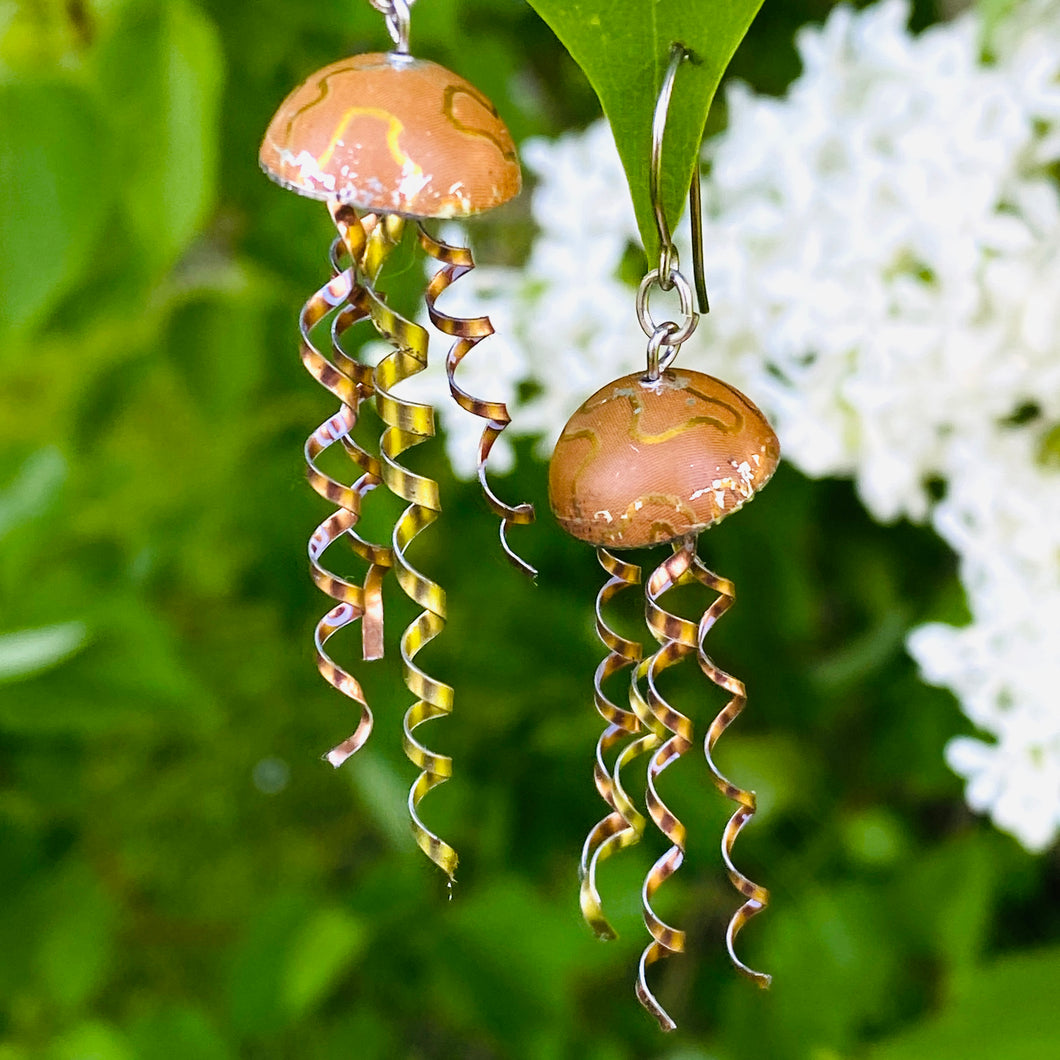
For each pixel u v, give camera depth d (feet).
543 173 1.19
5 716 1.31
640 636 1.48
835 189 1.15
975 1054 1.27
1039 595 1.16
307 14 1.32
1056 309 1.12
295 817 1.77
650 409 0.97
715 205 1.19
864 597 1.61
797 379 1.15
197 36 1.18
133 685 1.32
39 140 1.14
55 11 1.21
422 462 1.48
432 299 0.95
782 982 1.45
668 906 1.44
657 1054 1.63
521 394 1.25
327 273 1.36
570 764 1.49
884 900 1.46
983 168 1.13
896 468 1.15
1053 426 1.17
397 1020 1.65
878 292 1.13
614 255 1.17
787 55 1.51
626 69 0.94
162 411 1.56
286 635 1.58
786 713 1.53
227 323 1.39
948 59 1.16
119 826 1.69
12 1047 1.50
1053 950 1.34
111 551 1.48
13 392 1.50
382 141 0.94
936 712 1.52
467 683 1.47
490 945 1.39
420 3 1.26
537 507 1.47
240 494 1.44
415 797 0.97
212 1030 1.45
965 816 1.64
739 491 0.97
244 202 1.40
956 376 1.14
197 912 1.78
